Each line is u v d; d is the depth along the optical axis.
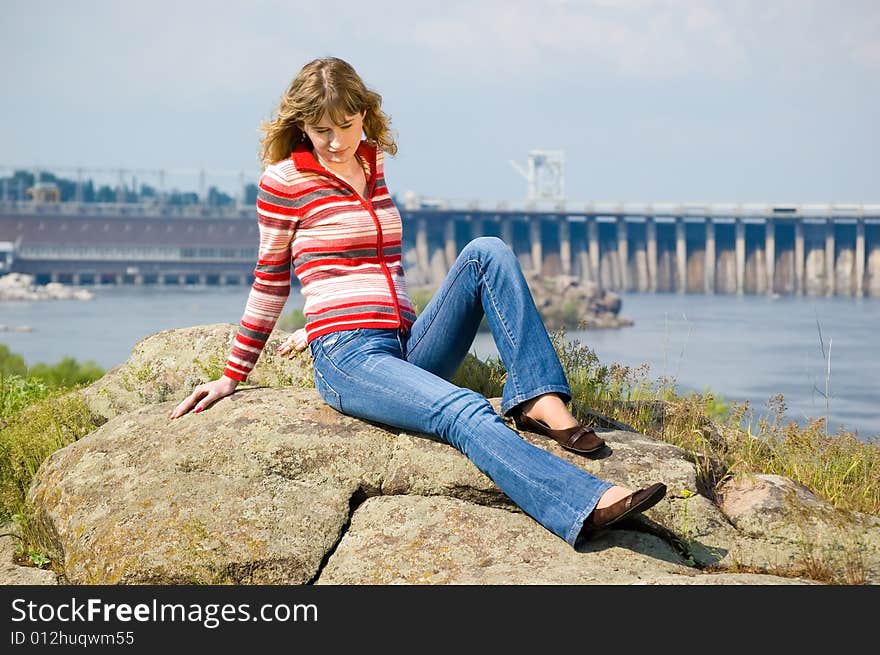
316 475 3.76
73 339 136.00
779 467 4.67
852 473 4.65
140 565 3.47
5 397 6.88
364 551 3.54
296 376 5.03
